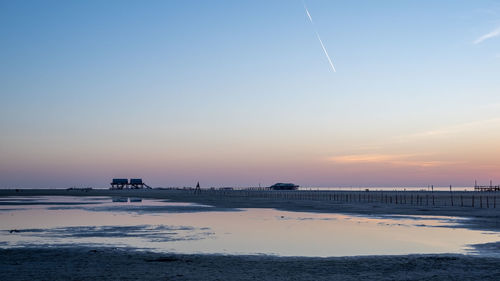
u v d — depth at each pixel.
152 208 68.88
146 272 18.19
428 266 19.38
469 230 34.84
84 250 24.88
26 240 29.66
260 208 68.38
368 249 25.66
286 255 23.64
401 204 78.88
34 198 126.25
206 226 38.94
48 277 17.25
